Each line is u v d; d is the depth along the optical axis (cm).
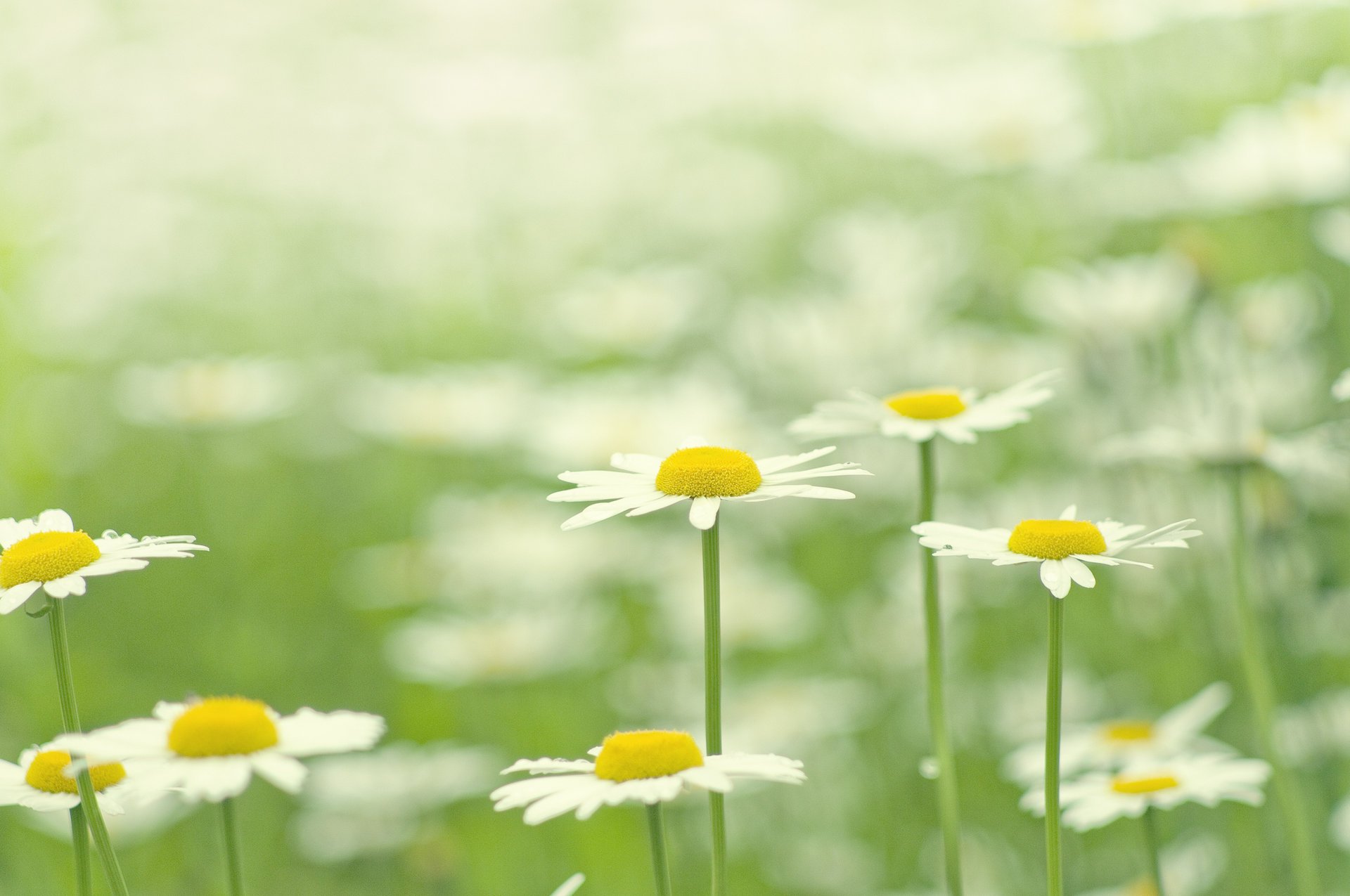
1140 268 685
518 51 1115
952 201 952
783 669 718
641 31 1138
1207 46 916
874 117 873
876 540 775
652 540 766
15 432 793
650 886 572
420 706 685
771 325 790
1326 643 571
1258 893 518
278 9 1135
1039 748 454
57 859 559
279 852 595
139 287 1017
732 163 1105
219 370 855
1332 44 879
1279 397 612
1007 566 683
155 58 1091
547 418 834
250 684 723
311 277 1095
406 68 1098
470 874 588
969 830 598
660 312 904
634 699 684
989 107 860
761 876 588
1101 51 899
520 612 698
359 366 1031
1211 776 346
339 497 897
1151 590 629
